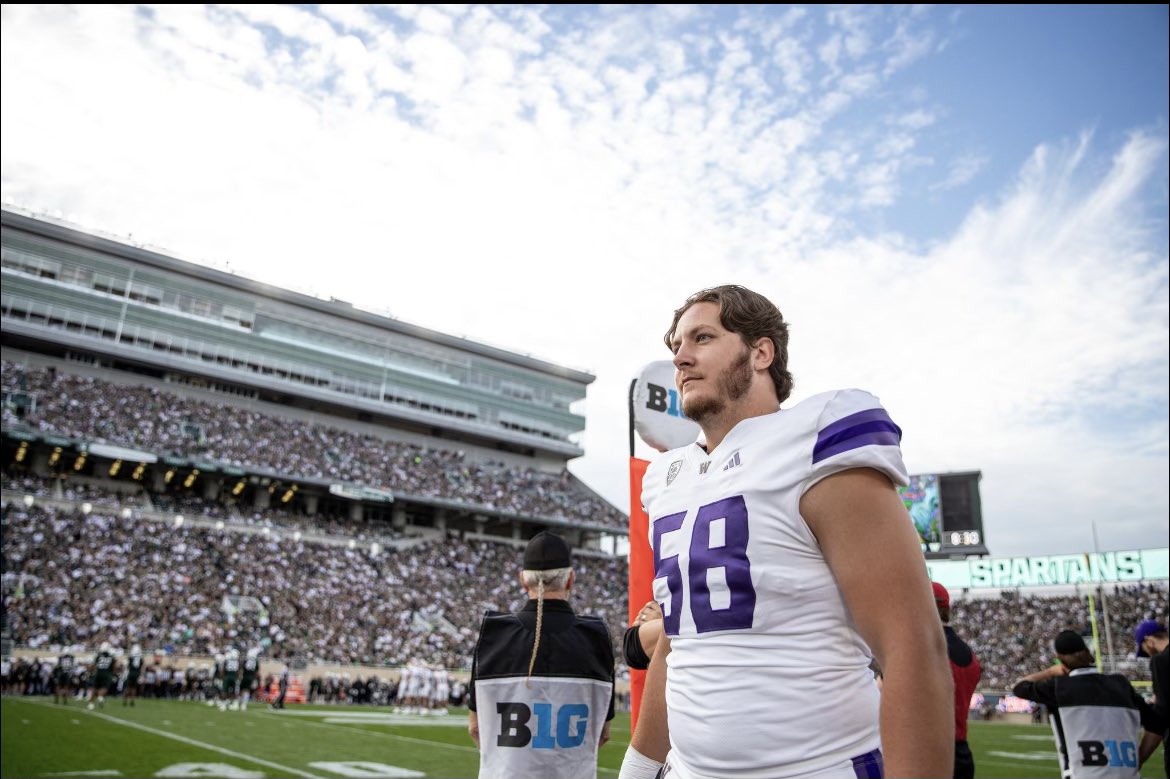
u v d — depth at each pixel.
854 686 1.72
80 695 25.55
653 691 2.33
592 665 3.71
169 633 31.00
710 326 2.08
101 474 43.84
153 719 18.77
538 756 3.54
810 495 1.73
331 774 11.37
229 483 48.31
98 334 47.91
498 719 3.63
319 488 48.56
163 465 43.22
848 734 1.67
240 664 26.92
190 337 50.97
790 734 1.66
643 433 3.85
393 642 37.59
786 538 1.74
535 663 3.63
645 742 2.31
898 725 1.53
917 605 1.60
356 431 56.69
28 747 12.23
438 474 55.09
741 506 1.80
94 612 30.47
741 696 1.71
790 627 1.72
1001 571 46.00
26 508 35.81
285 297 55.09
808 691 1.67
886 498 1.68
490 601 45.91
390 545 47.25
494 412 62.19
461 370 61.78
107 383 46.94
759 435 1.87
